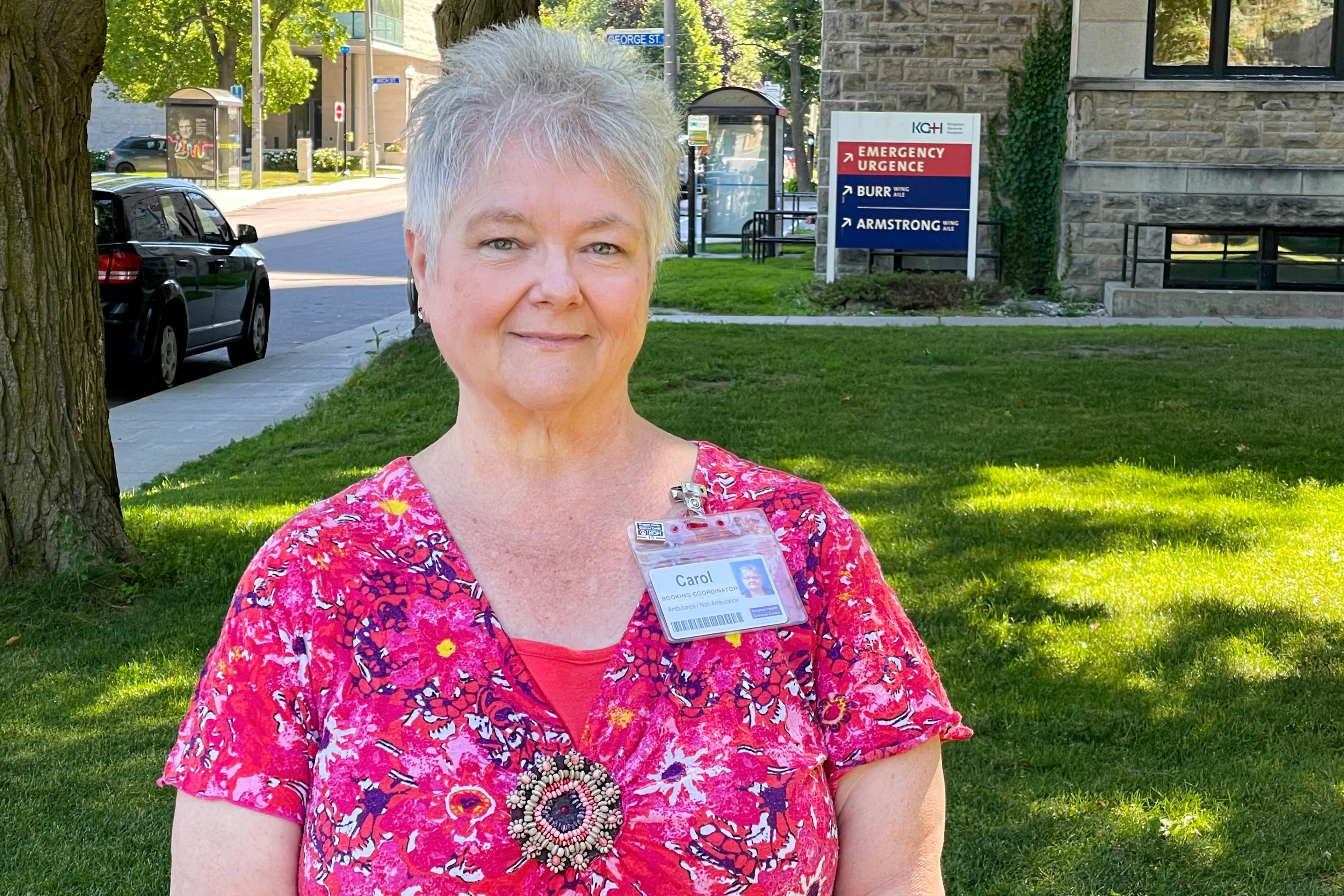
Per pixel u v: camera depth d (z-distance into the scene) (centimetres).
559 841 150
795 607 160
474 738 151
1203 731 452
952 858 379
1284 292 1529
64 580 590
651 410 977
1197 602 564
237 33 4481
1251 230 1560
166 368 1216
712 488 172
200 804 153
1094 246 1592
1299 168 1541
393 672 153
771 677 158
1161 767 431
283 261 2434
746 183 2433
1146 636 530
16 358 590
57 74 585
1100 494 733
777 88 3662
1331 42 1545
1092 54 1556
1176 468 790
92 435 616
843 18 1677
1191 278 1574
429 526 163
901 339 1272
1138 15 1545
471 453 169
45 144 587
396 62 6250
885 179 1625
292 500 775
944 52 1670
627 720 154
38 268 592
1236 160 1555
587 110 162
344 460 895
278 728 153
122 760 448
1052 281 1678
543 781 150
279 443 958
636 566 164
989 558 627
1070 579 596
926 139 1617
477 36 168
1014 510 705
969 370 1100
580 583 162
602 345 165
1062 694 482
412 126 167
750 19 4866
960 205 1625
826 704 162
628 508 168
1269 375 1058
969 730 167
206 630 563
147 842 395
